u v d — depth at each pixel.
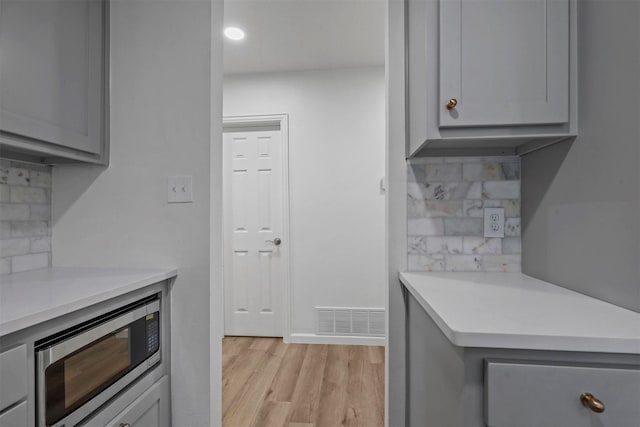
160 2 1.40
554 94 1.02
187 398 1.36
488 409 0.67
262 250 3.17
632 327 0.70
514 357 0.68
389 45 1.40
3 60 0.99
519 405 0.66
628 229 0.83
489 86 1.04
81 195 1.42
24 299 0.89
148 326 1.23
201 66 1.38
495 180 1.37
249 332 3.20
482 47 1.04
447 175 1.38
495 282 1.17
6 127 1.00
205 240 1.37
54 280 1.14
